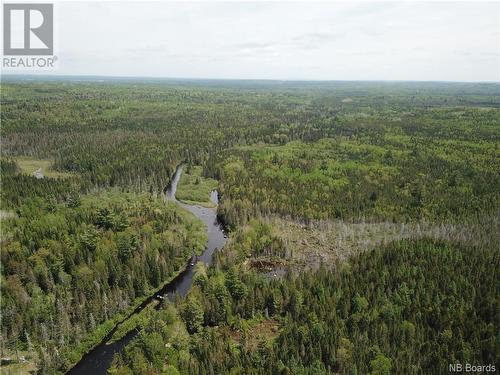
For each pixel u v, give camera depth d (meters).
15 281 111.19
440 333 94.31
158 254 131.25
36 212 151.88
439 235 144.38
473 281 112.44
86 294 111.56
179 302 109.25
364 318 98.38
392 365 85.00
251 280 116.69
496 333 93.94
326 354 89.62
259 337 98.69
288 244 145.75
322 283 112.62
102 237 133.88
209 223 173.75
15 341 96.44
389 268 118.94
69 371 94.50
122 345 102.56
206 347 91.75
